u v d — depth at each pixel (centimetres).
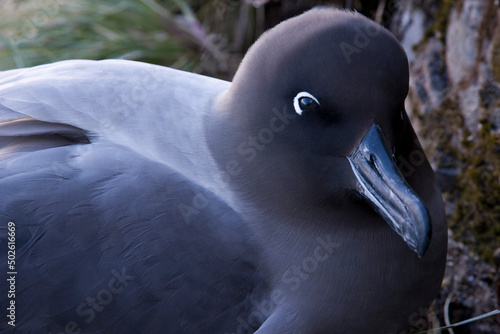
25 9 1639
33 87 945
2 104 945
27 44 1559
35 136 921
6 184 897
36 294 895
